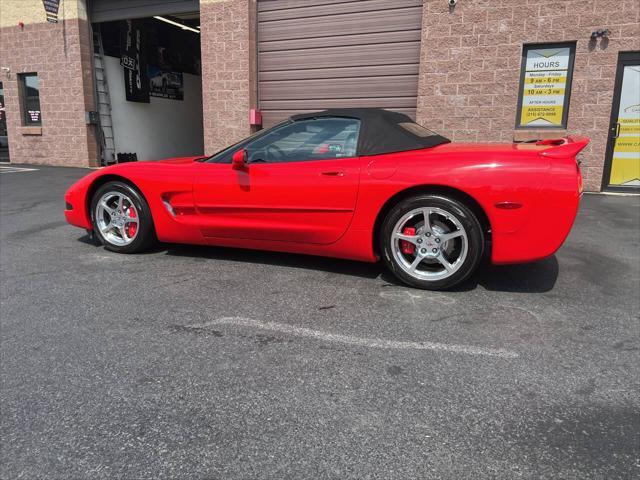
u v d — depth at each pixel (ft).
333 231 12.35
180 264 14.12
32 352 8.89
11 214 22.07
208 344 9.14
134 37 46.98
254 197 13.03
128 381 7.91
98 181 15.23
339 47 31.53
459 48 27.76
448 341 9.21
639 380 7.86
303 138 13.01
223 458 6.15
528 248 10.92
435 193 11.35
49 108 43.70
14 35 43.65
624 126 25.85
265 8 33.30
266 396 7.46
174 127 53.83
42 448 6.39
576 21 25.41
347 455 6.18
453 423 6.79
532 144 12.44
